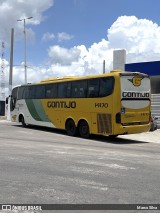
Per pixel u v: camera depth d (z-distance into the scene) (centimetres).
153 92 3316
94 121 1816
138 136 2119
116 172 915
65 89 2059
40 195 679
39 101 2330
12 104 2723
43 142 1633
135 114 1736
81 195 682
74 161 1076
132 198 667
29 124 2523
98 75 1806
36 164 1009
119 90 1688
